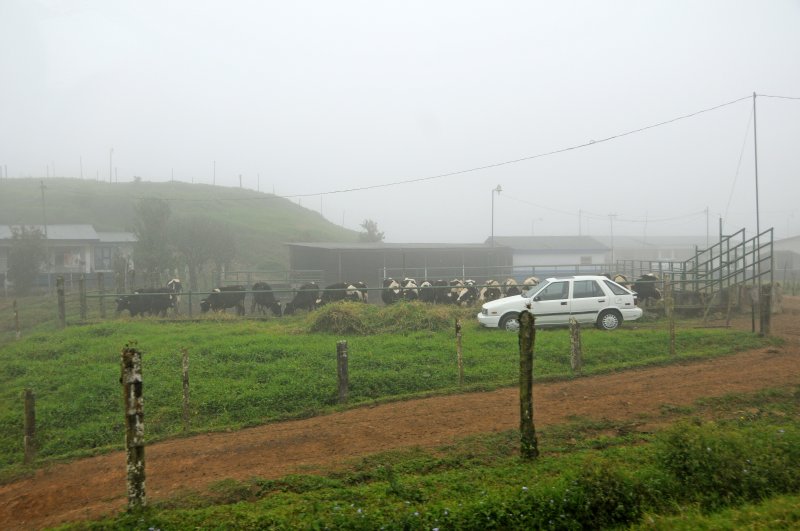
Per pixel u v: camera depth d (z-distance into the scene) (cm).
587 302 1689
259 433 948
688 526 533
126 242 4388
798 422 868
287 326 1928
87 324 2109
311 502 633
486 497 609
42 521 667
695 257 2325
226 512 611
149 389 1126
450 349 1395
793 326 1719
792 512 546
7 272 3597
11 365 1381
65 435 986
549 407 1002
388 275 3600
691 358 1310
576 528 571
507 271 3978
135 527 578
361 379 1172
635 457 724
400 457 792
